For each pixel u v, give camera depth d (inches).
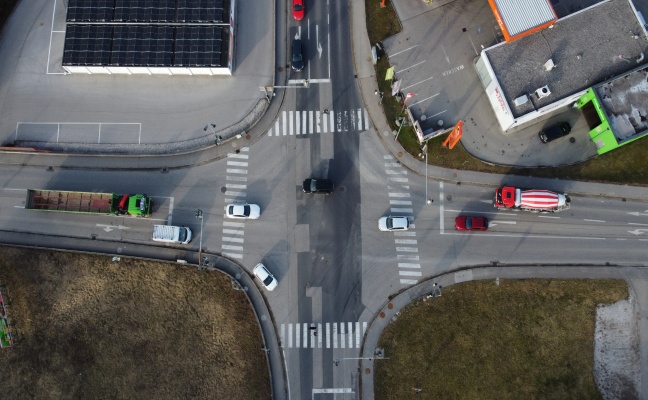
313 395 2347.4
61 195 2429.9
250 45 2603.3
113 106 2556.6
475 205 2470.5
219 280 2420.0
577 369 2343.8
